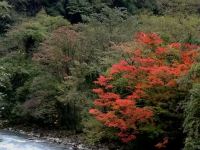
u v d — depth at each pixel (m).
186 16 51.22
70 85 36.25
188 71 23.53
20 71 44.22
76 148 30.98
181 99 25.03
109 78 27.41
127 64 26.95
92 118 31.23
